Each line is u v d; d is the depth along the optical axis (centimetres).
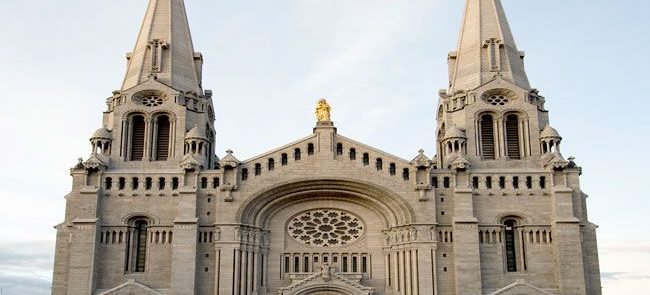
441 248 7800
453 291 7650
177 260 7619
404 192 7981
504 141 8362
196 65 9231
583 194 8075
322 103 8412
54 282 7844
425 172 8038
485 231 7850
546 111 8556
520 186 8006
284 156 8181
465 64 8962
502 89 8575
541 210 7919
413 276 7669
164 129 8581
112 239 7875
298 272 7944
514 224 7962
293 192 8106
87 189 7912
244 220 7894
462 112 8538
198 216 7869
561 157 8050
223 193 7938
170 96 8556
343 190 8119
